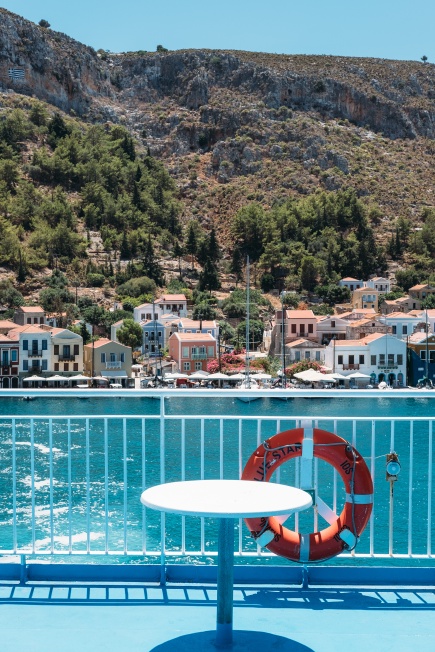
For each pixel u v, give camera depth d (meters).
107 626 7.09
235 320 133.50
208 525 25.31
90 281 148.62
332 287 155.00
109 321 124.06
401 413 68.69
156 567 8.22
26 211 172.38
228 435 46.19
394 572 8.20
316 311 143.00
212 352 101.88
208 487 6.90
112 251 170.00
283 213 187.88
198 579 8.21
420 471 33.44
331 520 7.98
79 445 42.50
